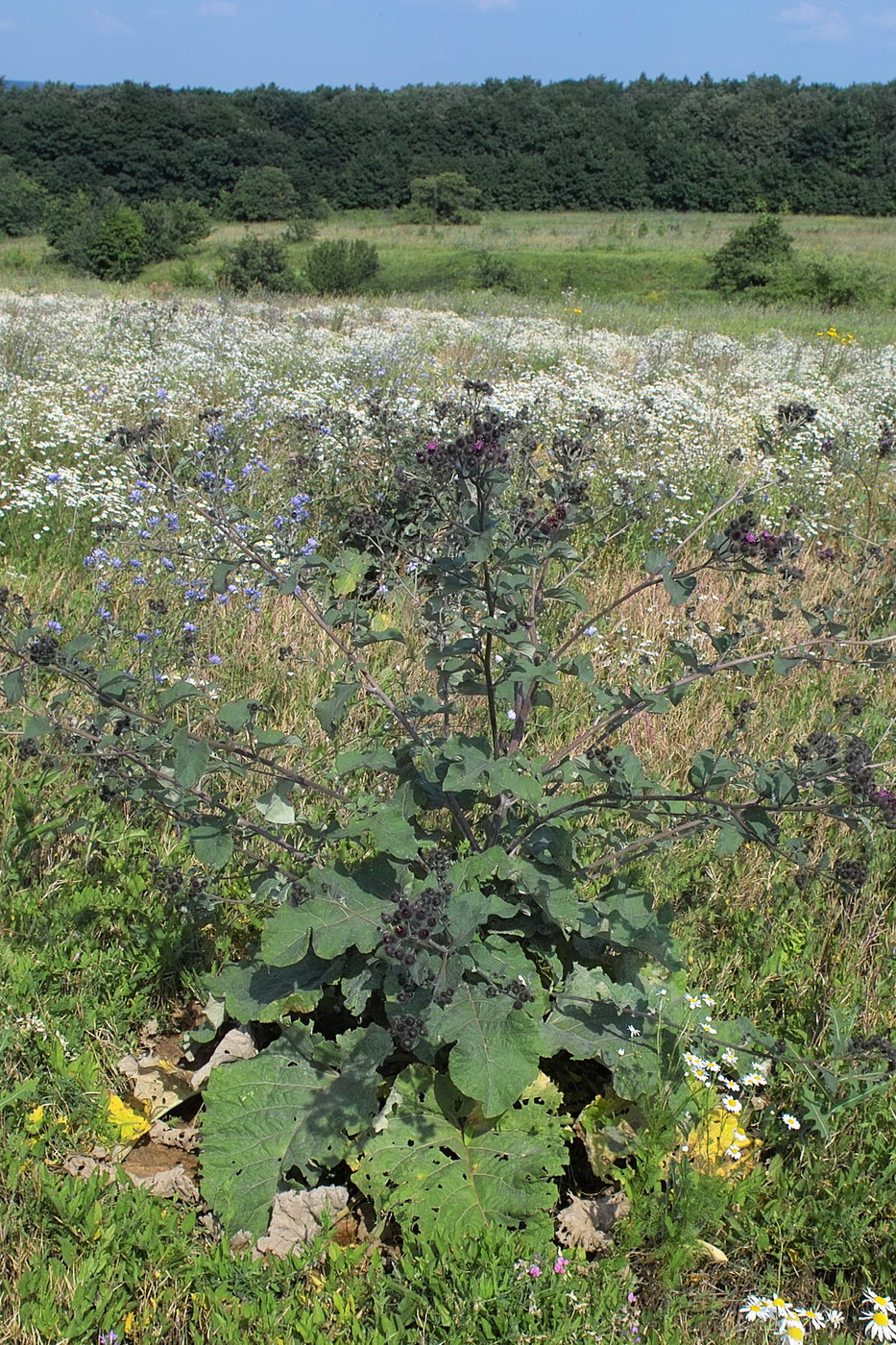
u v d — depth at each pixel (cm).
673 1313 233
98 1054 294
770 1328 230
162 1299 225
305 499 606
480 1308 221
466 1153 260
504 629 265
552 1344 217
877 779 419
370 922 270
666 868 366
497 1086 249
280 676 462
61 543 612
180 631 469
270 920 269
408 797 287
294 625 507
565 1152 258
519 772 270
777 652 312
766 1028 313
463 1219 243
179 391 942
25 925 323
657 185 6297
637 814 288
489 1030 260
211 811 332
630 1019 287
